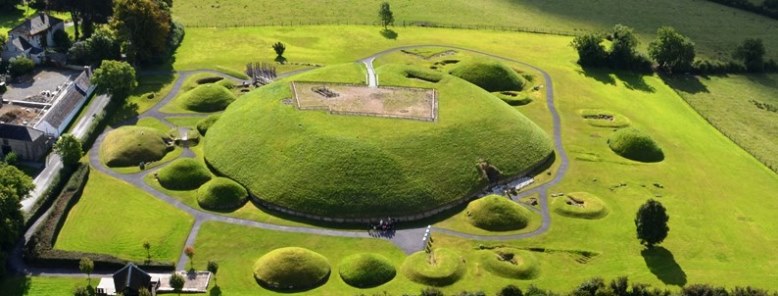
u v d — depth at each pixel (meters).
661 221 138.75
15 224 131.62
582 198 157.25
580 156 177.62
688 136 197.88
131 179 156.38
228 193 148.75
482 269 132.62
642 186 166.75
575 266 135.38
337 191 147.12
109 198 148.75
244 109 177.25
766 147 199.38
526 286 128.38
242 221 143.38
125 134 169.38
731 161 186.25
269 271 126.69
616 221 150.88
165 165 162.50
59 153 156.00
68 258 127.56
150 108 190.75
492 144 167.12
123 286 118.44
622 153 180.62
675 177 172.50
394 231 142.62
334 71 195.88
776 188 174.12
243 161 158.12
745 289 125.25
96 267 127.12
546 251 139.12
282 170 152.62
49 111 173.50
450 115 173.25
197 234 138.50
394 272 129.88
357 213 144.75
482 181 157.75
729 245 146.12
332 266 131.62
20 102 183.25
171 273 127.50
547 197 158.12
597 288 123.62
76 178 151.62
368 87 186.25
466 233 143.12
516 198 156.38
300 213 145.50
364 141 157.38
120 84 187.00
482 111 177.88
